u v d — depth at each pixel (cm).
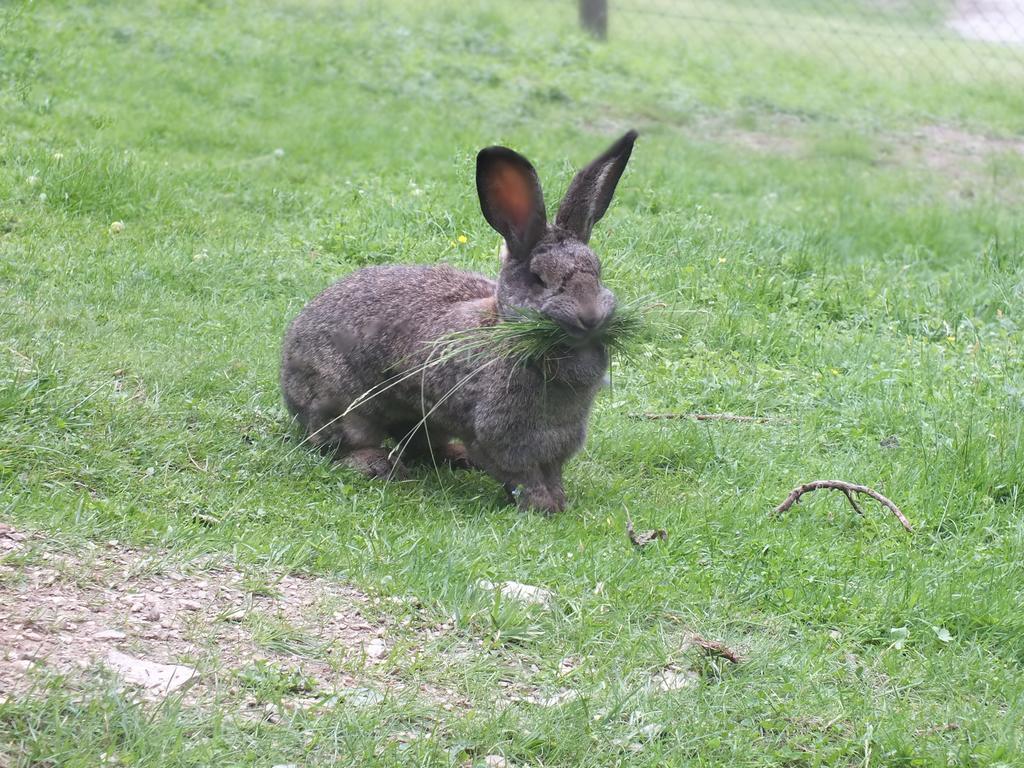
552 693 444
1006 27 2123
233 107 1326
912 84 1833
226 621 459
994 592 543
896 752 424
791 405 763
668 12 2083
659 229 1009
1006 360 829
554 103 1530
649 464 683
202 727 390
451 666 451
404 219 995
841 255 1055
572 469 667
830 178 1329
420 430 675
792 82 1772
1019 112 1734
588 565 534
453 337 611
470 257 936
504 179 571
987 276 1000
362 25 1684
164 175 1027
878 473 664
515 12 1850
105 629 439
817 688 464
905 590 534
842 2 2211
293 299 845
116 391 649
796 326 881
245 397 690
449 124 1361
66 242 871
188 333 755
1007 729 443
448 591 496
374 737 401
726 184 1257
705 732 427
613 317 579
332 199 1055
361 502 592
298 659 443
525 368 589
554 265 561
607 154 581
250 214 1006
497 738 409
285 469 616
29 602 447
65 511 515
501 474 619
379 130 1289
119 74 1345
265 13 1677
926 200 1291
